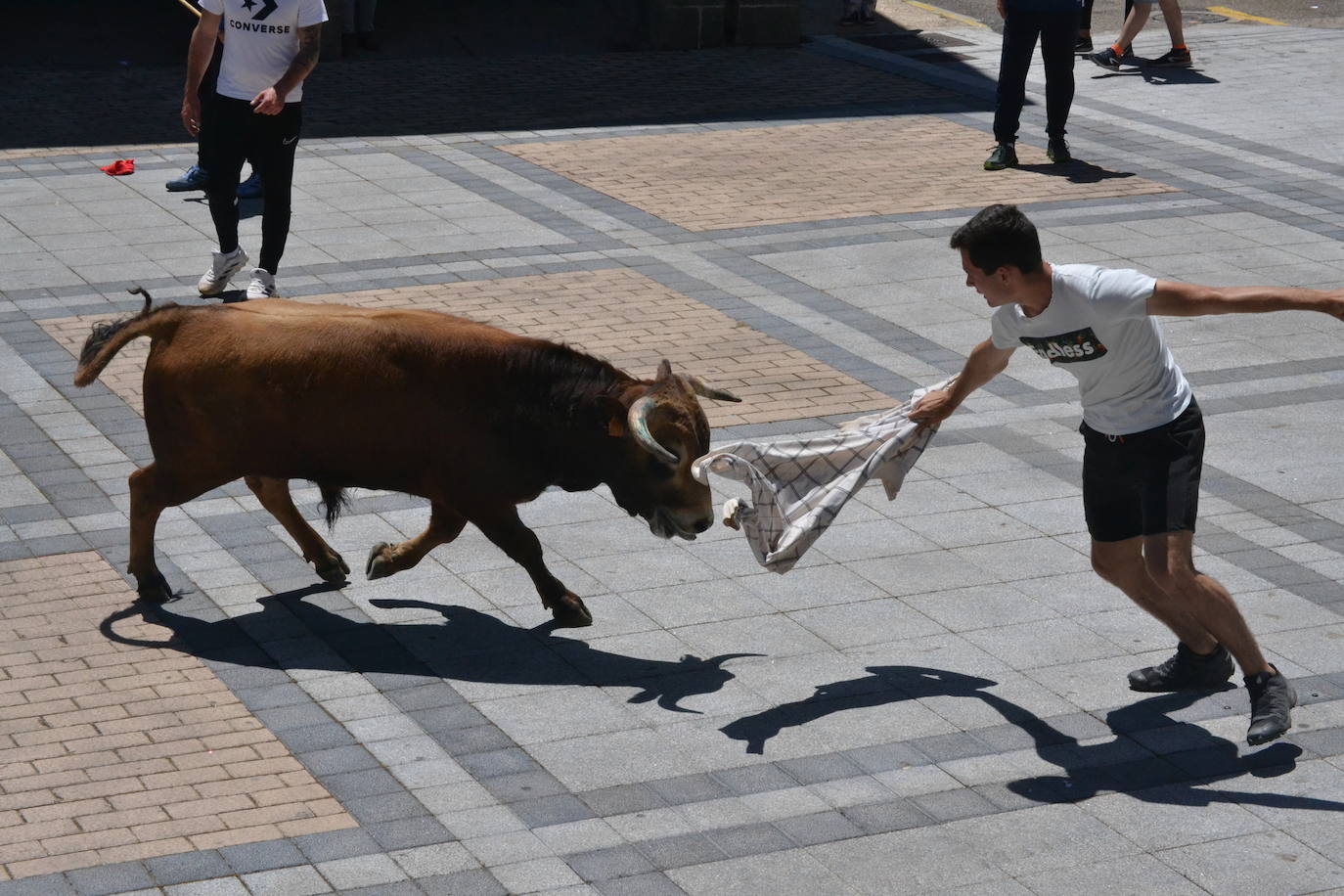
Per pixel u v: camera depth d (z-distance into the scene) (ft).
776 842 18.86
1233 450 30.86
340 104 59.93
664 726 21.43
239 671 22.70
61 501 28.19
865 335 37.11
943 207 47.60
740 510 21.31
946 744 21.06
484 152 53.52
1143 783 20.22
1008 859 18.61
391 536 27.30
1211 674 22.25
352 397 22.40
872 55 71.05
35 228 44.21
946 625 24.29
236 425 22.84
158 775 20.02
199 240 43.55
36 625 23.84
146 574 24.47
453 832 18.95
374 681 22.49
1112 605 24.95
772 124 58.18
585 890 17.88
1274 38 74.79
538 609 24.73
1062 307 19.56
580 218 46.09
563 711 21.77
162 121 56.95
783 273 41.50
